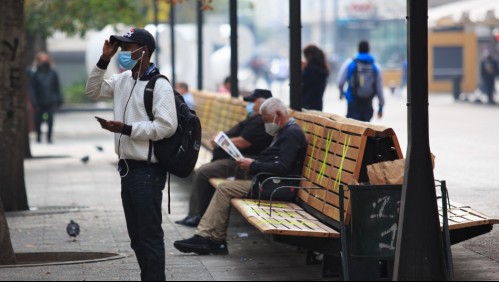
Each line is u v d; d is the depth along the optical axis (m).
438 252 12.09
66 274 14.18
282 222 13.97
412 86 12.06
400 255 12.08
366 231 12.63
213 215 15.77
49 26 43.88
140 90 12.58
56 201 23.19
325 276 13.75
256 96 18.86
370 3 117.00
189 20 75.19
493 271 13.91
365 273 12.99
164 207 21.47
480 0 56.88
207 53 59.66
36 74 42.94
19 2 21.08
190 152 12.58
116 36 12.60
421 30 12.02
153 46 12.73
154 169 12.63
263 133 18.66
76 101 71.31
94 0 42.69
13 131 21.25
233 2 28.17
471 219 13.55
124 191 12.71
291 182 16.11
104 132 50.41
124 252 16.14
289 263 14.95
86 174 29.52
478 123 44.56
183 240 15.72
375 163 13.48
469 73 77.94
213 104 29.22
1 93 21.11
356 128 13.89
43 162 33.91
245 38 60.16
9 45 21.06
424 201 12.09
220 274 14.12
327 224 14.26
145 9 55.03
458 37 77.94
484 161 29.20
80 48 84.25
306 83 25.11
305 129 17.03
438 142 35.53
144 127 12.35
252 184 15.91
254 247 16.34
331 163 14.68
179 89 32.53
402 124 45.62
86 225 19.25
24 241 17.47
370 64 26.97
